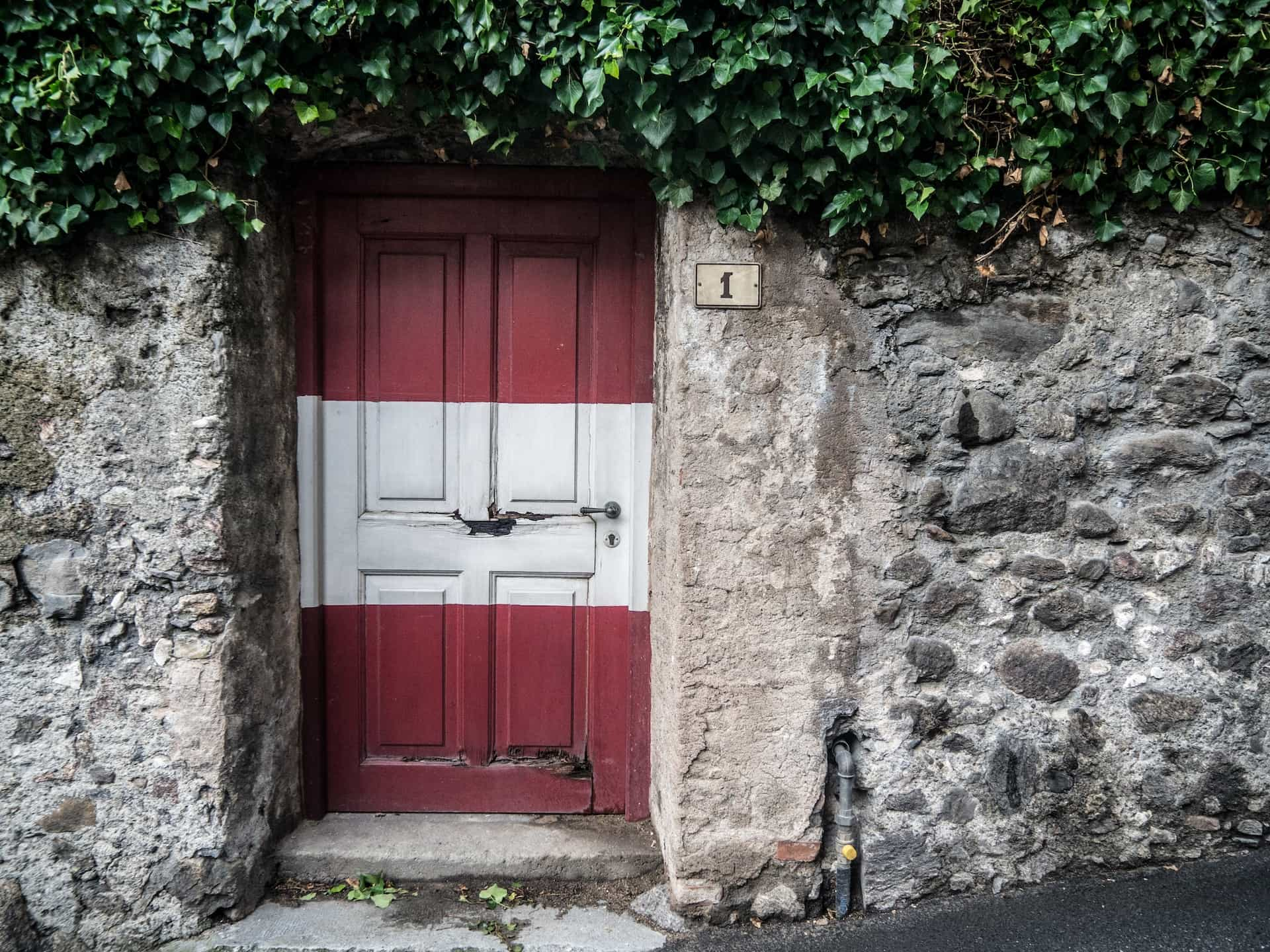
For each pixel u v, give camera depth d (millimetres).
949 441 2379
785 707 2383
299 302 2646
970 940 2242
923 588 2395
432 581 2752
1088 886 2402
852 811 2385
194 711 2314
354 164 2635
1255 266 2396
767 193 2234
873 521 2377
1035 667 2408
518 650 2770
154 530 2291
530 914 2432
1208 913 2250
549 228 2680
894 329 2367
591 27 2104
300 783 2719
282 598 2592
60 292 2242
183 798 2330
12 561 2266
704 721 2369
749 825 2395
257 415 2439
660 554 2586
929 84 2166
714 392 2328
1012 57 2209
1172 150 2297
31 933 2303
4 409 2244
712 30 2109
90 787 2316
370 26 2123
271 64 2129
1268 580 2422
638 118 2154
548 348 2713
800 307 2338
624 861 2568
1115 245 2385
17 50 2064
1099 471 2414
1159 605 2416
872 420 2367
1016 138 2258
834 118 2148
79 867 2320
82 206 2168
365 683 2762
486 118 2234
